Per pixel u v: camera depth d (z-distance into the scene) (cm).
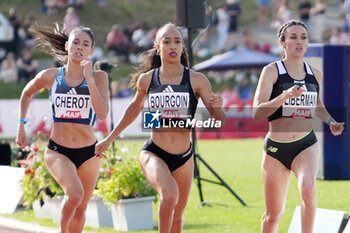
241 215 2045
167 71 1398
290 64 1405
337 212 1472
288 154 1380
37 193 2030
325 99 2762
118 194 1825
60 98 1495
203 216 2056
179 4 2183
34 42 6650
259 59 4575
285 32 1403
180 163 1386
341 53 2744
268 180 1402
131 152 2197
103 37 7688
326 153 2778
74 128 1490
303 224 1326
